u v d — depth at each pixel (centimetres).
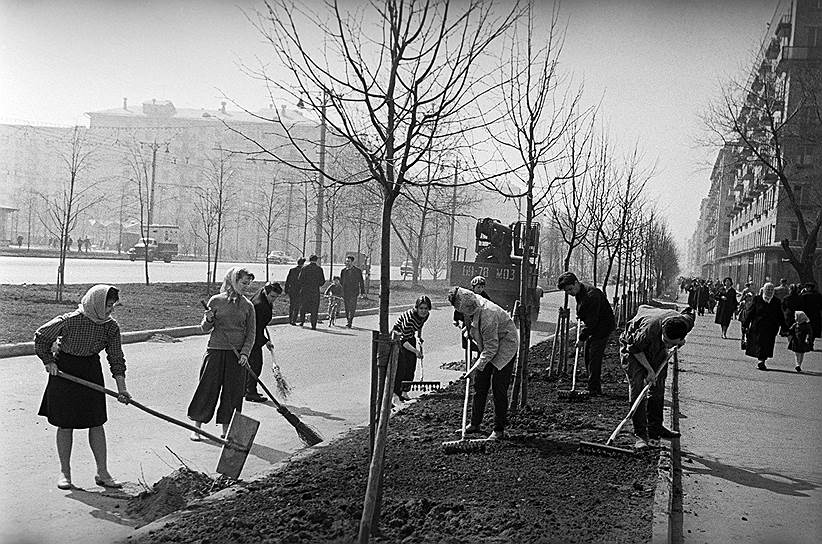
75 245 7444
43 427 788
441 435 770
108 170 6819
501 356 746
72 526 509
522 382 895
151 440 765
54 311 1747
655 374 762
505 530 480
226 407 772
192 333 1697
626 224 1978
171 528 481
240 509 515
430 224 5522
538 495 567
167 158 6838
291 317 2089
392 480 595
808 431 911
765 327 1580
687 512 587
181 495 560
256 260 6894
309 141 589
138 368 1212
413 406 934
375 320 2434
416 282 4016
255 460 708
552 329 2386
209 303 775
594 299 1030
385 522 488
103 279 2977
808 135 3347
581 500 559
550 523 500
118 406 919
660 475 640
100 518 529
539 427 816
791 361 1792
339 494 551
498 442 731
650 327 766
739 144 2991
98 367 614
